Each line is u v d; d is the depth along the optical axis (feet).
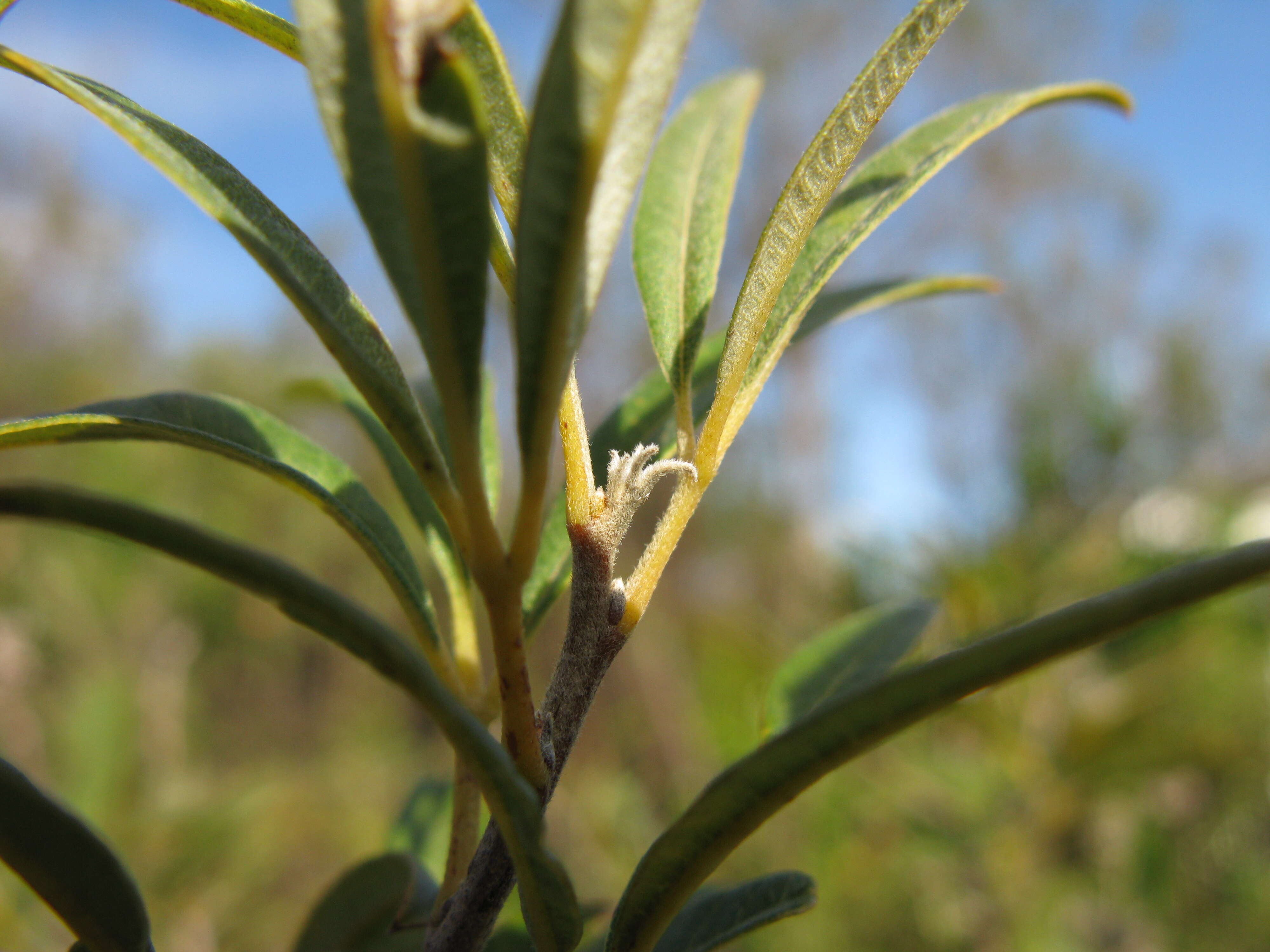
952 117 0.43
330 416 3.45
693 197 0.41
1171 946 1.35
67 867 0.30
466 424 0.26
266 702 3.20
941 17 0.32
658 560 0.34
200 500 2.70
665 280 0.39
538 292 0.26
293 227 0.33
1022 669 0.25
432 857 0.56
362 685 3.33
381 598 3.26
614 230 0.28
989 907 1.30
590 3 0.24
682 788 1.90
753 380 0.37
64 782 1.35
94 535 0.26
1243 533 1.31
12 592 1.94
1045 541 1.35
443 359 0.26
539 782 0.30
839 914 1.36
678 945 0.36
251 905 1.28
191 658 2.12
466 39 0.33
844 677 0.49
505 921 0.49
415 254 0.25
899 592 1.40
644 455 0.34
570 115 0.24
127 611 2.05
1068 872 1.31
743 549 3.42
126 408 0.39
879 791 1.34
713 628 1.59
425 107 0.24
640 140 0.27
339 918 0.47
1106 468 1.37
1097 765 1.20
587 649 0.33
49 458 2.54
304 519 3.10
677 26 0.26
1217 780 1.30
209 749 2.81
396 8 0.24
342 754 2.89
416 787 0.59
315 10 0.26
